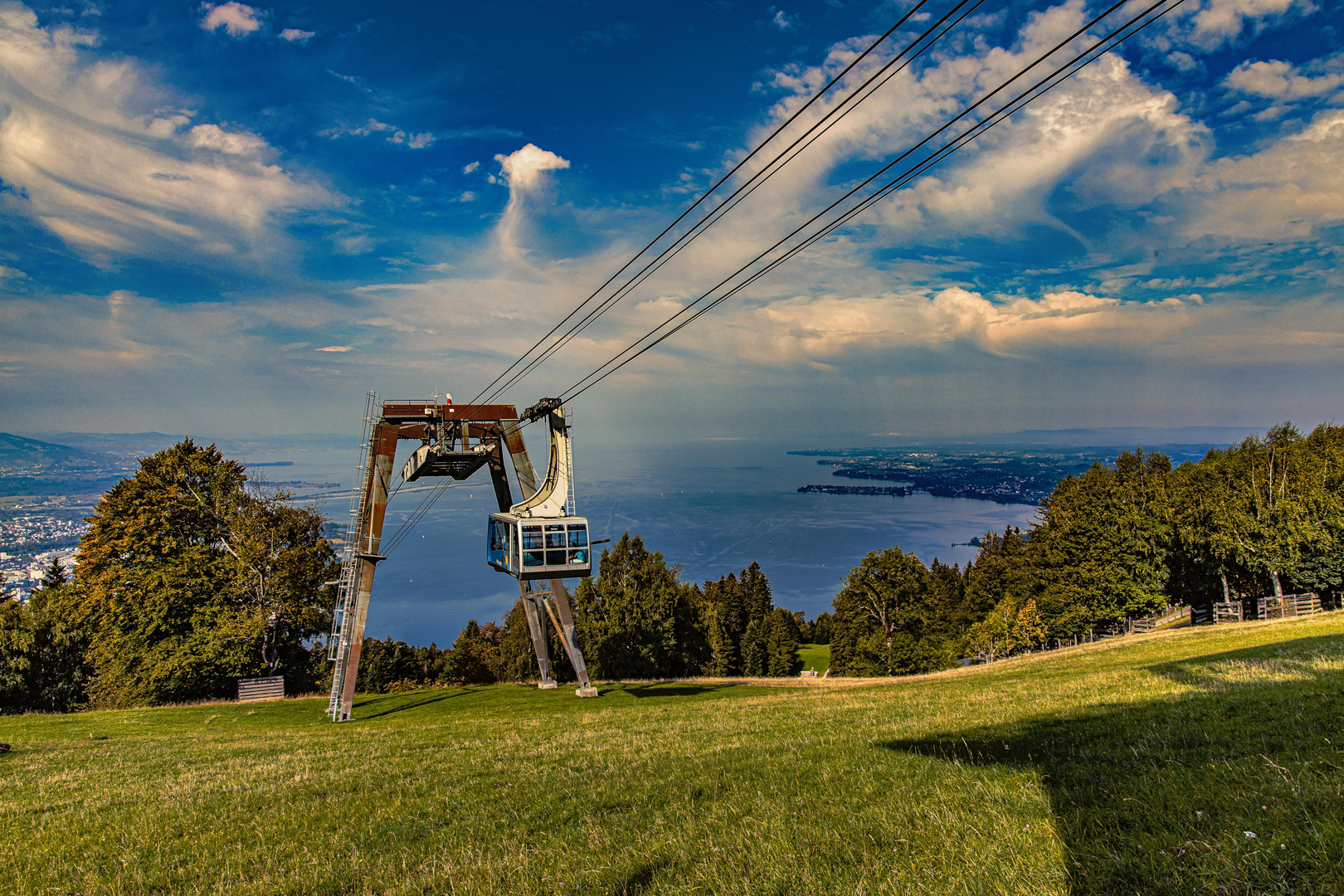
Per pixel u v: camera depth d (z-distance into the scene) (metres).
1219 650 24.81
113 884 8.62
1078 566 57.19
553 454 34.78
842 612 64.62
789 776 10.55
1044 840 6.26
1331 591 49.88
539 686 42.34
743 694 34.56
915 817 7.43
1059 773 8.41
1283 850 5.29
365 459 35.44
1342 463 49.34
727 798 9.64
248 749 21.80
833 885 5.99
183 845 10.26
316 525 49.34
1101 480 58.56
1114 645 36.66
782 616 107.75
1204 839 5.68
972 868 5.86
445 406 36.19
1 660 44.72
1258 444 61.56
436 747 19.72
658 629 54.75
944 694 21.42
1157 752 8.77
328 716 33.84
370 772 15.20
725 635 94.94
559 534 32.38
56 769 18.72
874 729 14.55
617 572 56.06
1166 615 67.00
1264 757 7.55
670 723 20.80
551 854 8.04
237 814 11.93
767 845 7.13
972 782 8.53
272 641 48.38
